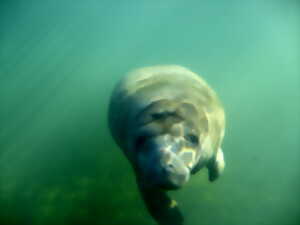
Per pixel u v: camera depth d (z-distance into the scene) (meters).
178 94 2.07
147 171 1.73
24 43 28.81
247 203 2.93
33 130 5.56
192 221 2.74
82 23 31.73
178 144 1.76
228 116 4.46
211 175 2.52
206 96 2.28
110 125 2.54
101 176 3.59
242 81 7.31
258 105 5.02
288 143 3.79
